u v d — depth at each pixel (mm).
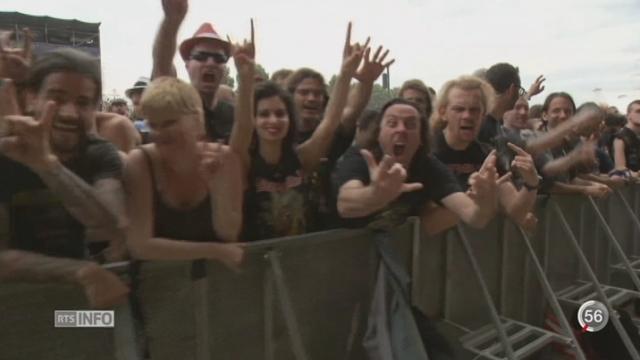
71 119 1663
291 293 2240
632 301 4863
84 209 1611
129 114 5203
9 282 1539
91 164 1741
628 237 5016
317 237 2309
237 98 2211
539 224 3801
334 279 2410
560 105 4180
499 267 3426
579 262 4230
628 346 3539
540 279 3330
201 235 1906
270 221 2303
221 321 2020
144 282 1799
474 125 2934
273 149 2324
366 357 2568
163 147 1760
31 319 1585
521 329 3344
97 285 1645
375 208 2145
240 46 2188
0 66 1687
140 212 1756
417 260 2783
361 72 2879
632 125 5566
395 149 2367
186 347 1920
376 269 2570
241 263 2059
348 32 2703
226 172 1876
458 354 3031
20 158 1483
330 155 2801
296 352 2104
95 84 1732
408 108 2393
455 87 2975
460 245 3064
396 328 2348
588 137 4039
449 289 3025
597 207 4465
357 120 2920
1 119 1475
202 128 1832
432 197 2562
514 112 3963
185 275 1899
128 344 1702
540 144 3627
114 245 1811
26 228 1606
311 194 2506
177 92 1735
